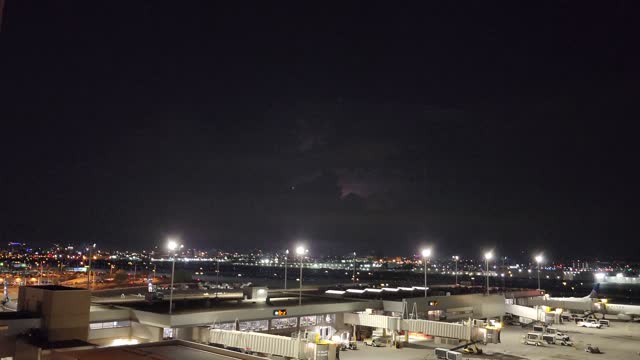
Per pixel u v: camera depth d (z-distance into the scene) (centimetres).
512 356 8762
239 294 11750
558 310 13950
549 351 9325
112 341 7431
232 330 7681
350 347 9044
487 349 9425
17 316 6166
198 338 7656
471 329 8738
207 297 10544
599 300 15812
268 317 8481
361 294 12594
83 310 6350
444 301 11319
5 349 5925
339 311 9756
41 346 5628
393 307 10319
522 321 13175
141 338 7525
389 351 8875
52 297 6125
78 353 4756
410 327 9238
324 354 6775
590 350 9319
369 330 10400
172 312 7694
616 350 9556
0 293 16200
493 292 15462
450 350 8938
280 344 6988
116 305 8681
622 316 15000
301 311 9050
